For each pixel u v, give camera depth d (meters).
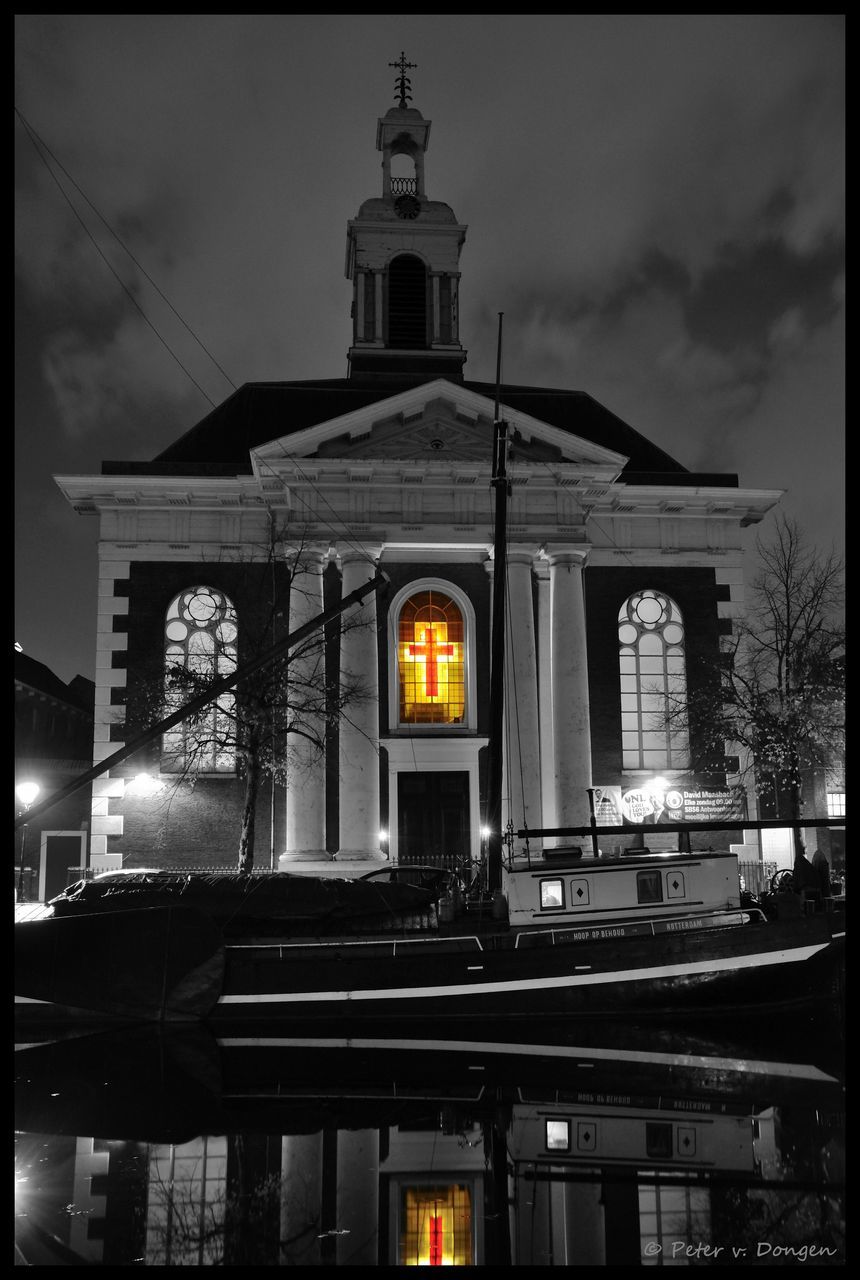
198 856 30.84
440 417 31.05
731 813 32.19
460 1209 9.22
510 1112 12.43
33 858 35.59
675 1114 12.23
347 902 21.52
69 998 19.73
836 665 30.62
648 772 32.50
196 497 32.34
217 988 20.14
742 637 33.50
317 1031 19.25
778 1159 10.47
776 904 21.09
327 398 36.69
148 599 32.06
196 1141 11.30
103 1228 8.77
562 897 20.98
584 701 30.66
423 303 37.84
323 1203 9.39
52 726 45.25
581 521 31.36
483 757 31.31
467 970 20.20
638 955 20.25
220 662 31.70
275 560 31.55
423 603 32.41
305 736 27.27
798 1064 15.41
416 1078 14.52
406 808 31.12
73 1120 12.24
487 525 30.89
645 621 33.72
